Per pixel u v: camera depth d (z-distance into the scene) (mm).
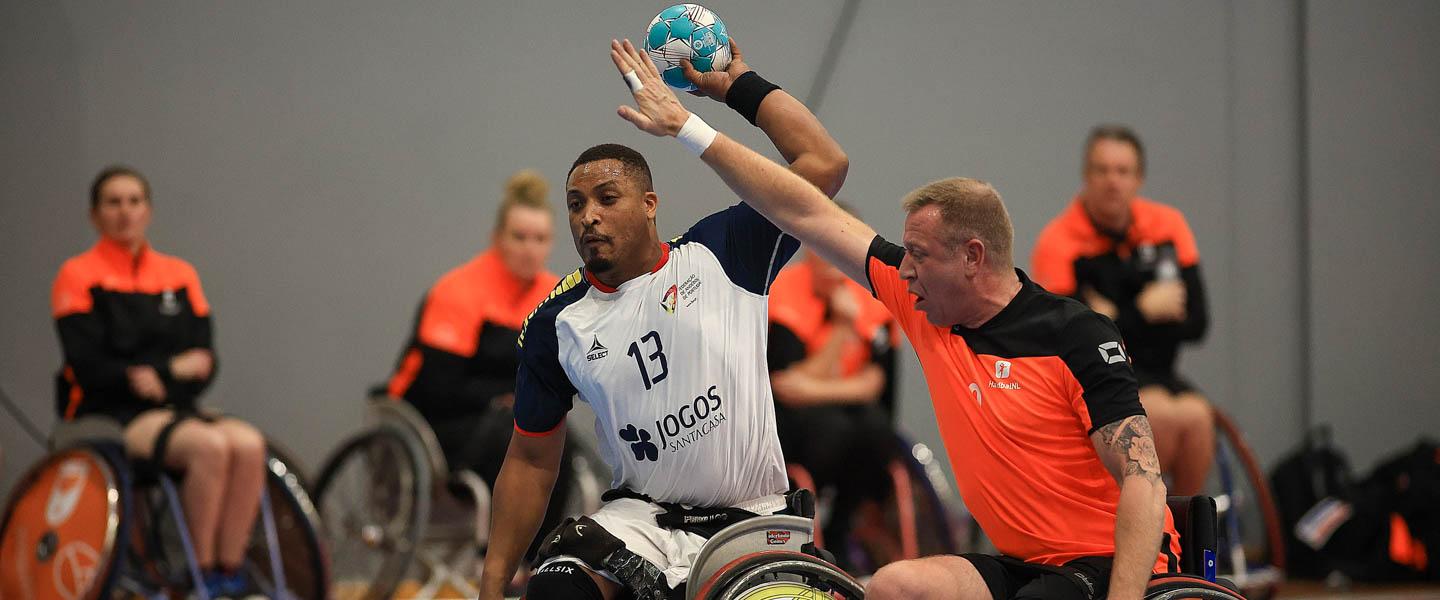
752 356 7699
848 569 15203
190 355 13977
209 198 16781
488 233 17828
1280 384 20609
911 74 19219
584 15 18188
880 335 15945
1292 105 20781
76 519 12141
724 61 7961
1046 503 7566
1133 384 7176
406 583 16297
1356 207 20859
